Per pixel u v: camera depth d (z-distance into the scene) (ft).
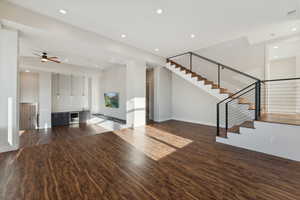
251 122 12.83
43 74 24.66
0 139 9.47
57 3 8.46
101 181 6.59
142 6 8.79
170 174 7.24
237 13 9.55
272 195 5.67
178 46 15.84
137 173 7.32
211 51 17.76
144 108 19.19
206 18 10.21
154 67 22.26
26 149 10.36
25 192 5.78
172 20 10.43
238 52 15.76
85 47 13.44
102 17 10.02
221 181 6.64
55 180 6.63
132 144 11.80
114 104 26.71
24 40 11.99
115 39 13.88
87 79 32.04
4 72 9.29
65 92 28.94
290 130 8.83
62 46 14.11
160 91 21.84
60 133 22.17
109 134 14.84
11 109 9.61
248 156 9.39
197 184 6.40
